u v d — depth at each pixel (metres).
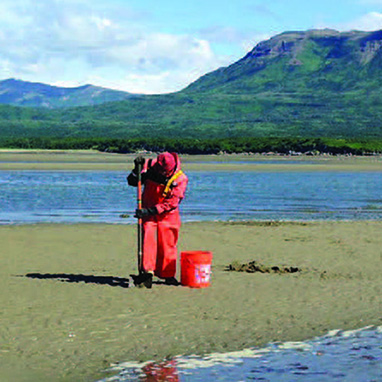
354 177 62.56
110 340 9.47
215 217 27.78
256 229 23.42
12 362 8.52
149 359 8.66
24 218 26.80
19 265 15.65
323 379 7.92
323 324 10.41
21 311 10.98
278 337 9.68
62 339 9.49
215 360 8.63
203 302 11.80
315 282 13.74
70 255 17.36
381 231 23.12
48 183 49.78
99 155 142.88
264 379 7.92
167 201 13.16
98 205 32.62
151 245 13.08
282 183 51.97
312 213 29.84
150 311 11.10
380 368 8.32
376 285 13.47
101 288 12.88
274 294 12.52
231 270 15.19
